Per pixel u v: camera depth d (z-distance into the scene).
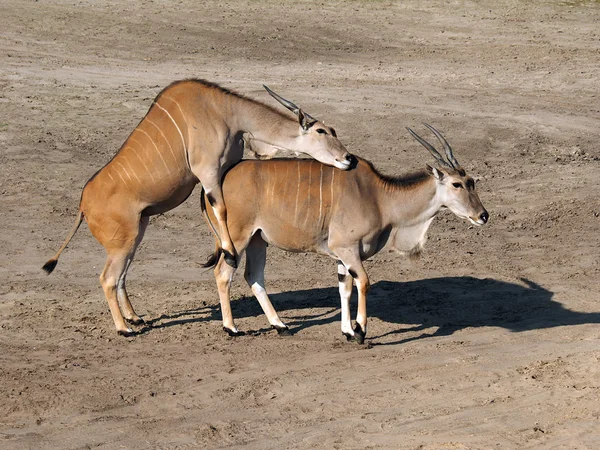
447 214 32.59
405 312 23.38
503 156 38.53
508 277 26.14
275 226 20.72
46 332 21.70
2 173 34.69
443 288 25.30
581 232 30.16
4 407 17.19
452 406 16.97
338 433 15.96
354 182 20.58
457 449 15.14
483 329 21.86
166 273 26.80
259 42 54.97
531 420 16.19
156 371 19.12
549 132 41.28
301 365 19.44
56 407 17.23
